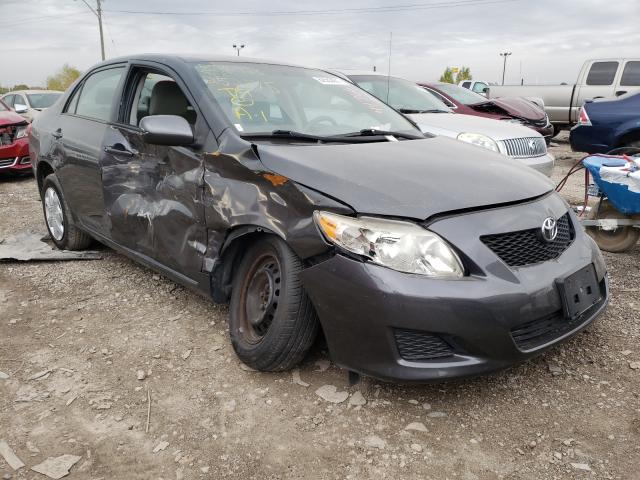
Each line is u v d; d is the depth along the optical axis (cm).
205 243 306
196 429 250
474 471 221
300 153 281
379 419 253
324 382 281
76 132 434
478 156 318
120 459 232
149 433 248
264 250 284
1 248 495
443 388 276
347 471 223
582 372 287
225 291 311
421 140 343
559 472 219
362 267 235
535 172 316
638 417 250
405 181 257
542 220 262
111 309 372
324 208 247
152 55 387
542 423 249
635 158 445
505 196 262
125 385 284
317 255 250
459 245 236
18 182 871
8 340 333
